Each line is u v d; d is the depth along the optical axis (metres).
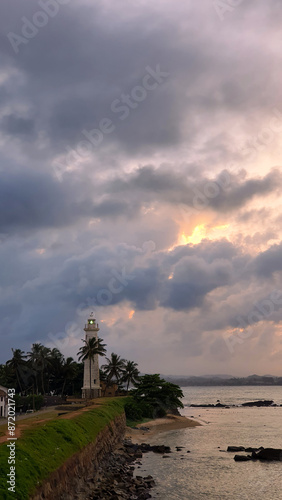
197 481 53.06
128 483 49.47
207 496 47.00
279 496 47.09
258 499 45.91
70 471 38.72
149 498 45.69
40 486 30.56
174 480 53.56
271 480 53.56
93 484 44.16
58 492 33.72
